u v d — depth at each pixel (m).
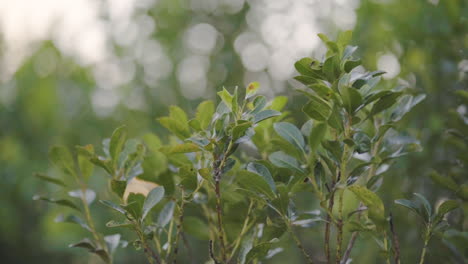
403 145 1.02
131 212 0.88
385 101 0.87
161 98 3.54
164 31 3.61
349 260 1.01
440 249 1.19
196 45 3.64
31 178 3.50
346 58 0.88
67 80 3.75
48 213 3.32
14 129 3.66
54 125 3.66
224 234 1.12
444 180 1.06
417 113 1.70
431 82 1.66
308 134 1.02
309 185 0.95
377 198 0.83
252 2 3.49
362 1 2.25
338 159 0.89
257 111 0.87
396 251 0.90
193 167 1.00
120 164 1.03
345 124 0.89
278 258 2.34
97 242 1.07
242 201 1.09
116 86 3.67
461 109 1.37
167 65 3.61
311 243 2.24
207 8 3.64
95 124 3.65
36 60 3.77
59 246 3.13
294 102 2.83
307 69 0.87
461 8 1.64
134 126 3.55
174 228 1.50
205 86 3.55
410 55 1.78
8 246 3.49
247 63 3.40
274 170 0.98
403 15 1.94
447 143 1.23
